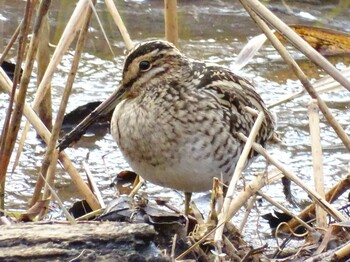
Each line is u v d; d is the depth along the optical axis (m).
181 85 9.64
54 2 15.25
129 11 15.46
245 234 10.00
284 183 10.78
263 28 8.56
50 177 9.55
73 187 10.95
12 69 13.02
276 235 9.38
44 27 10.80
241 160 8.80
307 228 9.23
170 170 9.49
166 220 8.92
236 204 8.97
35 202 9.73
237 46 14.61
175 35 10.80
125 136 9.62
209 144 9.37
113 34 14.77
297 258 8.96
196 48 14.45
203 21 15.34
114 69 13.90
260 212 10.44
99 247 7.47
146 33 14.80
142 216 8.99
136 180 10.87
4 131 9.16
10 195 10.70
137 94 9.77
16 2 15.39
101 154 11.81
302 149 12.04
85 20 8.98
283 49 8.68
